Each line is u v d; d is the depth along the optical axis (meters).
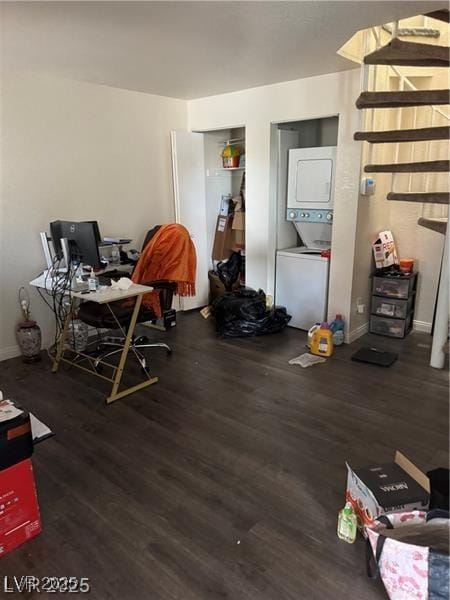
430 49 2.64
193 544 1.74
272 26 2.46
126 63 3.18
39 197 3.57
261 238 4.39
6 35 2.57
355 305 3.95
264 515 1.89
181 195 4.59
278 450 2.36
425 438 2.45
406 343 3.93
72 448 2.40
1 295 3.49
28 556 1.69
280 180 4.27
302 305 4.25
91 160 3.88
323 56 3.05
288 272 4.29
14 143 3.35
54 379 3.24
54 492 2.05
